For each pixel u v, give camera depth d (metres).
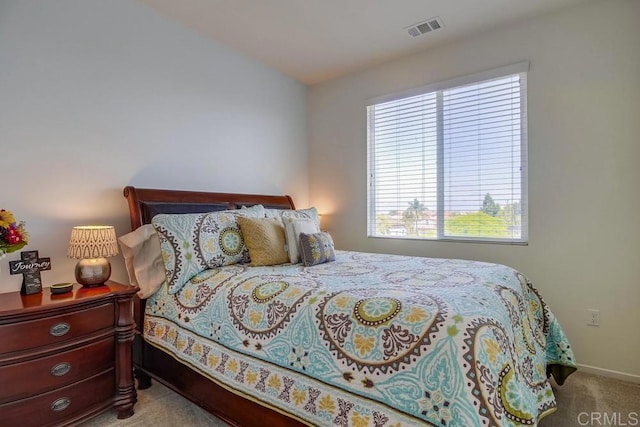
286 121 3.62
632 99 2.24
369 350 1.21
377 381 1.16
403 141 3.26
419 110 3.16
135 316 2.16
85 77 2.16
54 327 1.59
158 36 2.54
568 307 2.46
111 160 2.29
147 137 2.48
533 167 2.57
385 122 3.38
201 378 1.75
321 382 1.29
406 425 1.08
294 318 1.43
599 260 2.36
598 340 2.36
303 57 3.21
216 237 2.19
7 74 1.86
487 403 1.01
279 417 1.41
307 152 3.86
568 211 2.45
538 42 2.53
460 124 2.93
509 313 1.44
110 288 1.88
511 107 2.69
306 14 2.52
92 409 1.72
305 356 1.35
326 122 3.76
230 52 3.06
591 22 2.35
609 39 2.30
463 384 1.02
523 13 2.49
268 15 2.53
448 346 1.08
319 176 3.81
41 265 1.81
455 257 2.95
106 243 1.92
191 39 2.76
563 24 2.45
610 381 2.24
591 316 2.38
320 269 2.06
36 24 1.96
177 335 1.87
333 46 3.00
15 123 1.89
